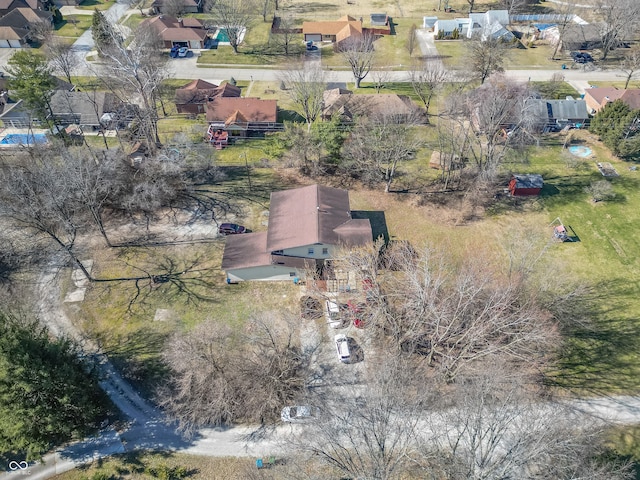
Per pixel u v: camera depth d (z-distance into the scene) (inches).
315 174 2699.3
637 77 3725.4
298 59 3993.6
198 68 3885.3
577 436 1283.2
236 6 4621.1
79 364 1589.6
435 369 1745.8
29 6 4512.8
